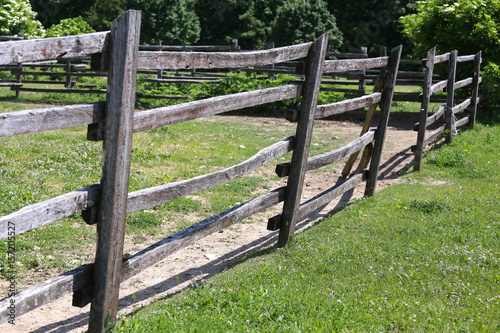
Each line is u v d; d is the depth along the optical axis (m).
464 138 11.05
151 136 11.67
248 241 5.82
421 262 4.75
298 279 4.37
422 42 15.44
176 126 13.41
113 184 3.10
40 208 2.78
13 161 8.16
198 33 50.81
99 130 3.08
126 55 2.96
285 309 3.68
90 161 8.65
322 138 12.59
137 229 5.87
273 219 5.24
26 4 31.09
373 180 7.43
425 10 15.19
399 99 16.72
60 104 16.95
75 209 3.02
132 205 3.43
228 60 4.14
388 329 3.53
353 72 16.83
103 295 3.24
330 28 46.72
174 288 4.46
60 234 5.45
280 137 12.45
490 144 10.66
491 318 3.67
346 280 4.36
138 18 3.00
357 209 6.68
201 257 5.27
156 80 18.72
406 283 4.29
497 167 8.95
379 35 51.84
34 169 7.84
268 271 4.48
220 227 4.47
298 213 5.47
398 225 5.88
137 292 4.37
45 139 10.27
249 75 19.41
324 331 3.39
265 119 15.48
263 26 53.16
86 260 4.91
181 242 4.04
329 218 6.36
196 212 6.68
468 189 7.58
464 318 3.67
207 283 4.29
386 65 7.23
